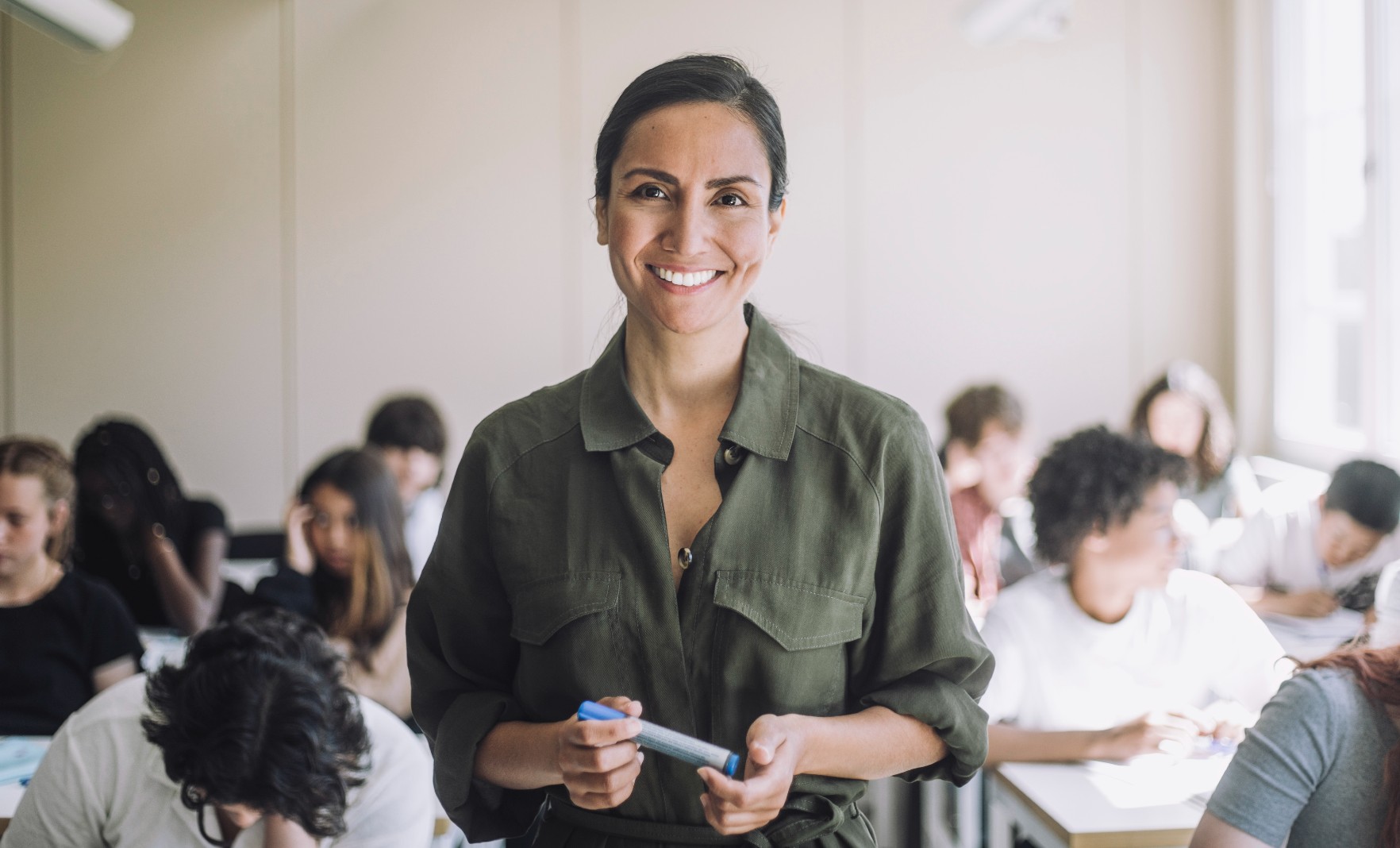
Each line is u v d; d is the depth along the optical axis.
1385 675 1.19
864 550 0.89
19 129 3.95
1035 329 4.11
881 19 4.04
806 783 0.88
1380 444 3.16
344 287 4.01
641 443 0.91
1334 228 3.56
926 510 0.90
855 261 4.05
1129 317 4.12
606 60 4.01
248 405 4.01
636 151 0.85
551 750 0.84
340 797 1.30
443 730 0.94
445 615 0.96
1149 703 2.04
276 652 1.29
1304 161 3.76
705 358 0.91
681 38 4.02
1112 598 2.04
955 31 4.05
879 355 4.07
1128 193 4.10
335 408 4.03
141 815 1.42
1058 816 1.68
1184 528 3.01
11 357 3.98
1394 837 1.16
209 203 3.99
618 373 0.94
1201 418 3.26
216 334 4.00
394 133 3.99
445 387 4.04
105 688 2.32
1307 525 2.91
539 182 4.02
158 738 1.26
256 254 3.99
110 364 3.99
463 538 0.96
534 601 0.91
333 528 2.34
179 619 3.13
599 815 0.90
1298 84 3.77
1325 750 1.19
